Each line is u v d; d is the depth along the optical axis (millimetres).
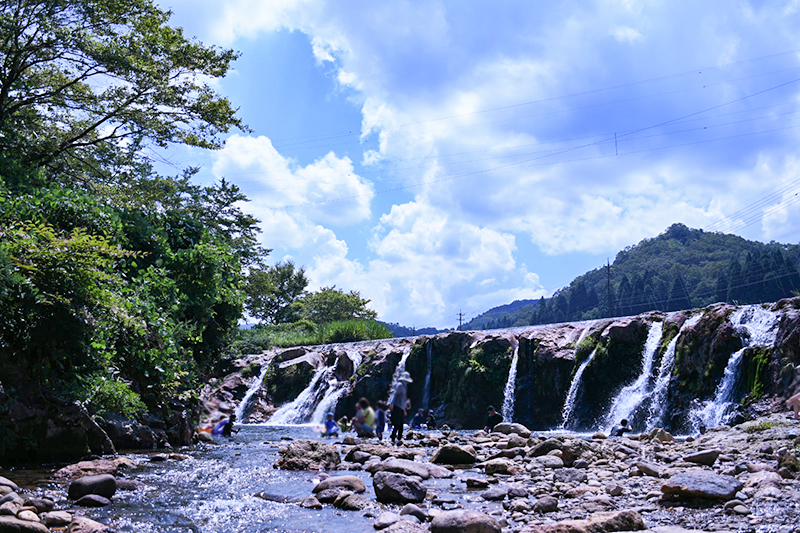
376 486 7613
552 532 5480
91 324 10594
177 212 19062
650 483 8133
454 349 27875
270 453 12984
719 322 19891
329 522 6293
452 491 8273
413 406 28125
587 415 22594
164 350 13477
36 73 21766
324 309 72312
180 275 16438
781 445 10383
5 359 9234
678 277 165375
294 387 31703
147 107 22656
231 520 6312
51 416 9570
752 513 5895
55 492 7148
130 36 20781
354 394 28750
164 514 6434
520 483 8734
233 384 32062
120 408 11797
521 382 25062
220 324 19109
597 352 23000
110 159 23719
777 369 16922
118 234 14305
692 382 19812
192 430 15117
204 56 21922
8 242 9492
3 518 4918
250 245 43438
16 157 19547
